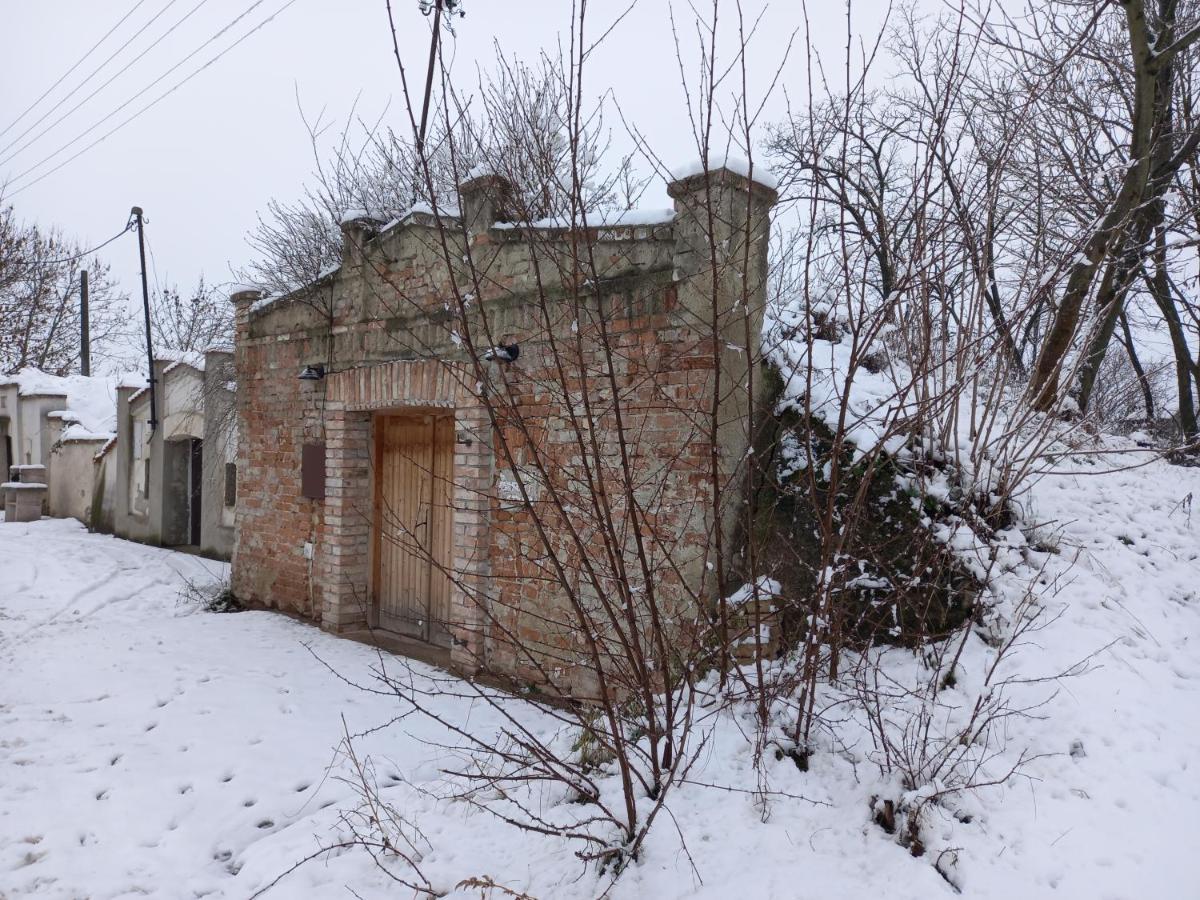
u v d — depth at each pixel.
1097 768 2.89
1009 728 3.11
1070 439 5.47
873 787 2.89
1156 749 2.98
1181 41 5.18
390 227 6.43
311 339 7.39
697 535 4.32
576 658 4.84
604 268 4.76
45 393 19.44
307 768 4.25
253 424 8.22
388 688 5.46
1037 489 4.84
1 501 19.06
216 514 11.90
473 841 3.29
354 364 6.85
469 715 4.03
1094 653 3.47
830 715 3.33
